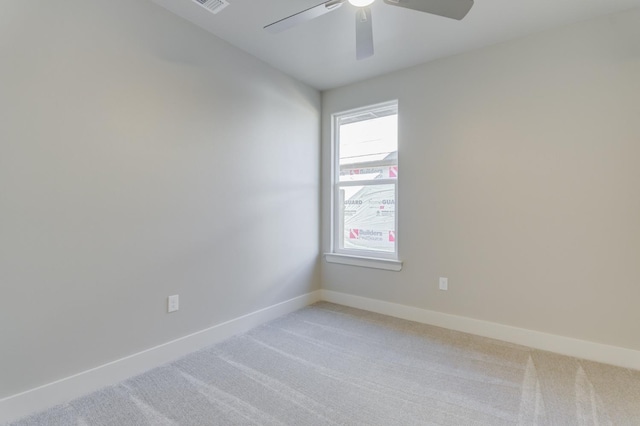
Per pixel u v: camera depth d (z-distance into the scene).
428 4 1.64
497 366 2.14
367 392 1.84
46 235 1.68
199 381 1.95
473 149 2.67
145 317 2.08
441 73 2.82
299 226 3.32
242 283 2.72
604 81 2.18
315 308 3.33
